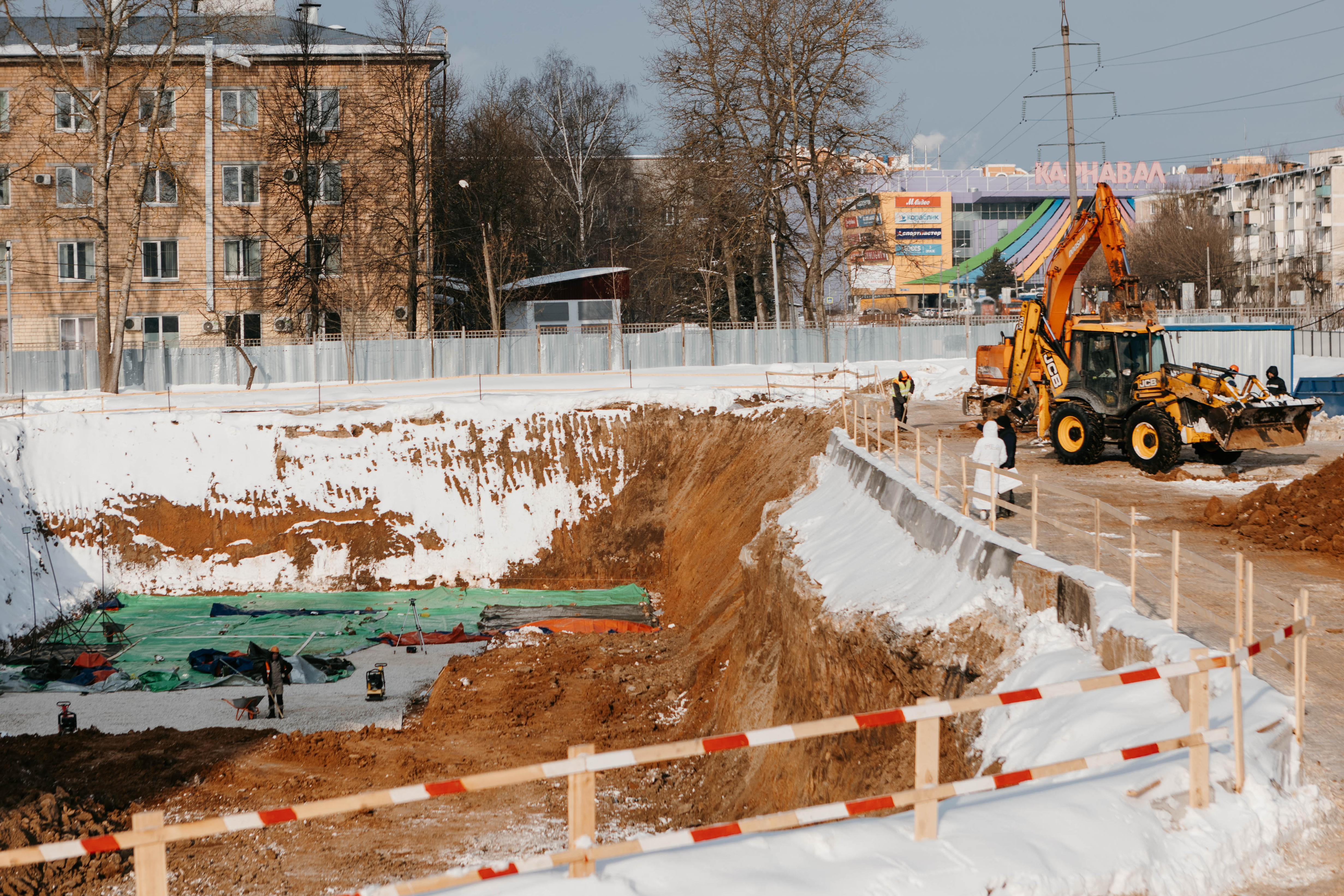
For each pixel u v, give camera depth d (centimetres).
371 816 1911
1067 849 654
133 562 3650
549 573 3684
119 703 2556
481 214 6081
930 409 3844
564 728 2380
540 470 3816
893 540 1780
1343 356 4450
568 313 5647
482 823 1884
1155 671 691
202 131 5112
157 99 4544
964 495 1584
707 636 2761
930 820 652
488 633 3112
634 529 3703
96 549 3638
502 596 3528
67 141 5062
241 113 5175
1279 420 2198
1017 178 12669
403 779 2108
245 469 3769
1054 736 909
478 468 3809
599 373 4922
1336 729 874
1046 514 1795
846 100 5041
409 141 5178
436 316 5722
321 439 3816
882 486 2012
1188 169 12450
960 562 1445
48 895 1620
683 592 3291
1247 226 10675
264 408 3969
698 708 2369
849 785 1316
